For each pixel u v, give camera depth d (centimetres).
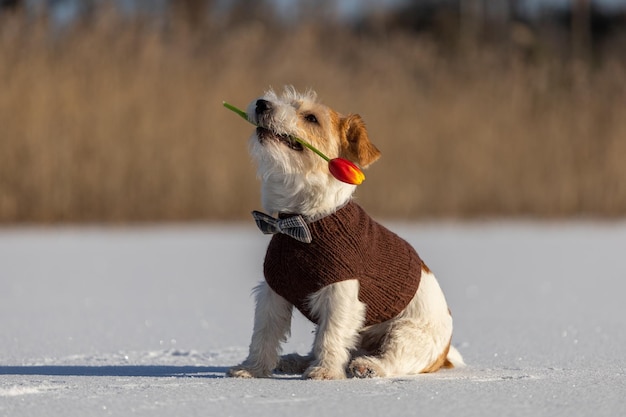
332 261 538
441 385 490
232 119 1861
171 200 1800
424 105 2033
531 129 2059
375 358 556
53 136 1734
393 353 559
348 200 567
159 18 2078
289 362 589
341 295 540
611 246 1570
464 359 626
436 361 575
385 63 2089
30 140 1722
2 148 1712
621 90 2106
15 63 1753
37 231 1702
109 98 1777
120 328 765
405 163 1978
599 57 2908
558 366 580
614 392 464
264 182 583
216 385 489
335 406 429
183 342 702
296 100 612
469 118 2031
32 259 1316
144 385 485
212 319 825
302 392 467
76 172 1750
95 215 1764
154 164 1792
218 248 1484
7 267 1225
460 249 1504
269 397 452
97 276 1148
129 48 1872
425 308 579
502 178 2027
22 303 914
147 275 1164
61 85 1755
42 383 490
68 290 1018
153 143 1791
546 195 2034
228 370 551
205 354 648
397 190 1956
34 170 1727
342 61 2202
